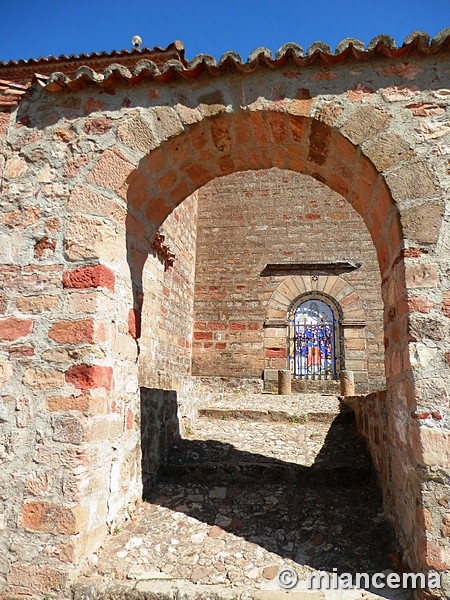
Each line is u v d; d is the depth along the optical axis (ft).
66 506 8.91
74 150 10.80
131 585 8.55
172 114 10.68
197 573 8.98
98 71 24.81
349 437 17.12
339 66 10.30
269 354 31.24
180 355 28.73
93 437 9.51
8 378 9.72
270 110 10.33
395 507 10.26
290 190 33.91
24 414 9.49
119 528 10.59
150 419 13.41
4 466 9.30
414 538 8.64
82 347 9.62
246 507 11.88
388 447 11.05
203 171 12.75
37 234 10.44
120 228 10.92
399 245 9.45
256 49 10.21
